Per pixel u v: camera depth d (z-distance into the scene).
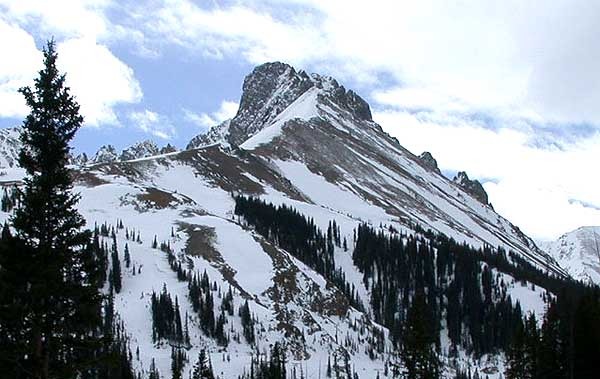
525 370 75.56
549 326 74.38
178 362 136.75
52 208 27.72
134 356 157.38
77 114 28.55
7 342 26.86
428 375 67.94
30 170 28.23
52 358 28.03
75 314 27.69
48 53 28.28
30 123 27.83
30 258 27.06
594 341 65.69
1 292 26.27
